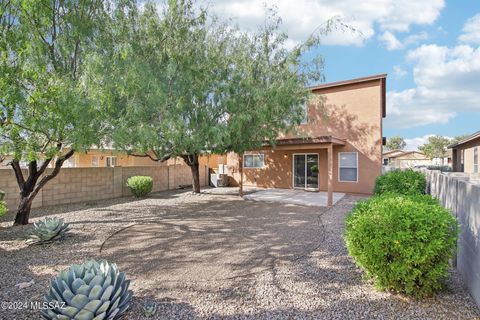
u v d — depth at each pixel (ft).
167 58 22.54
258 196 39.96
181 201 36.29
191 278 13.14
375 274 11.18
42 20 15.87
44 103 15.53
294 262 15.03
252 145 34.37
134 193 39.40
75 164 60.44
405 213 10.87
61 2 17.28
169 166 49.90
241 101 27.81
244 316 9.83
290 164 49.52
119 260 15.49
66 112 15.58
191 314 9.98
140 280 12.94
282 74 29.76
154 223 24.09
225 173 57.26
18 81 15.75
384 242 10.62
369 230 11.06
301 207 31.99
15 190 28.25
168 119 20.35
